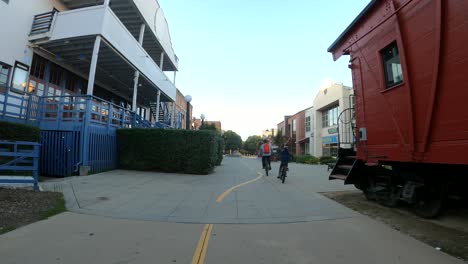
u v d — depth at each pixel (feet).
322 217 19.67
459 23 14.12
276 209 21.94
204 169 44.47
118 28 46.68
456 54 14.25
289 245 14.24
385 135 20.35
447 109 14.78
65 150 37.73
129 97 79.46
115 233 15.60
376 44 21.45
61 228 16.12
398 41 18.49
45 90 48.26
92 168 39.22
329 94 97.76
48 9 47.98
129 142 45.42
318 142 109.50
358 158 24.11
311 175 47.98
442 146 15.08
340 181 38.96
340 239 15.16
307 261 12.27
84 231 15.76
